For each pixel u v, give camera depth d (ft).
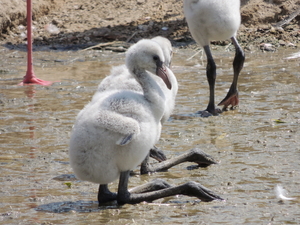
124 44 77.05
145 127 24.98
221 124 40.45
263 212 24.14
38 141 36.70
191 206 25.38
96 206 25.89
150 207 25.46
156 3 91.97
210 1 42.04
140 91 29.12
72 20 88.53
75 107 45.98
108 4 93.66
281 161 31.40
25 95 50.93
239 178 28.96
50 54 73.72
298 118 40.88
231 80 55.93
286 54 69.41
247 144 35.06
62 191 27.91
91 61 68.90
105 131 24.17
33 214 24.68
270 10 82.43
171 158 31.78
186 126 40.27
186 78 57.41
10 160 32.83
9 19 83.76
